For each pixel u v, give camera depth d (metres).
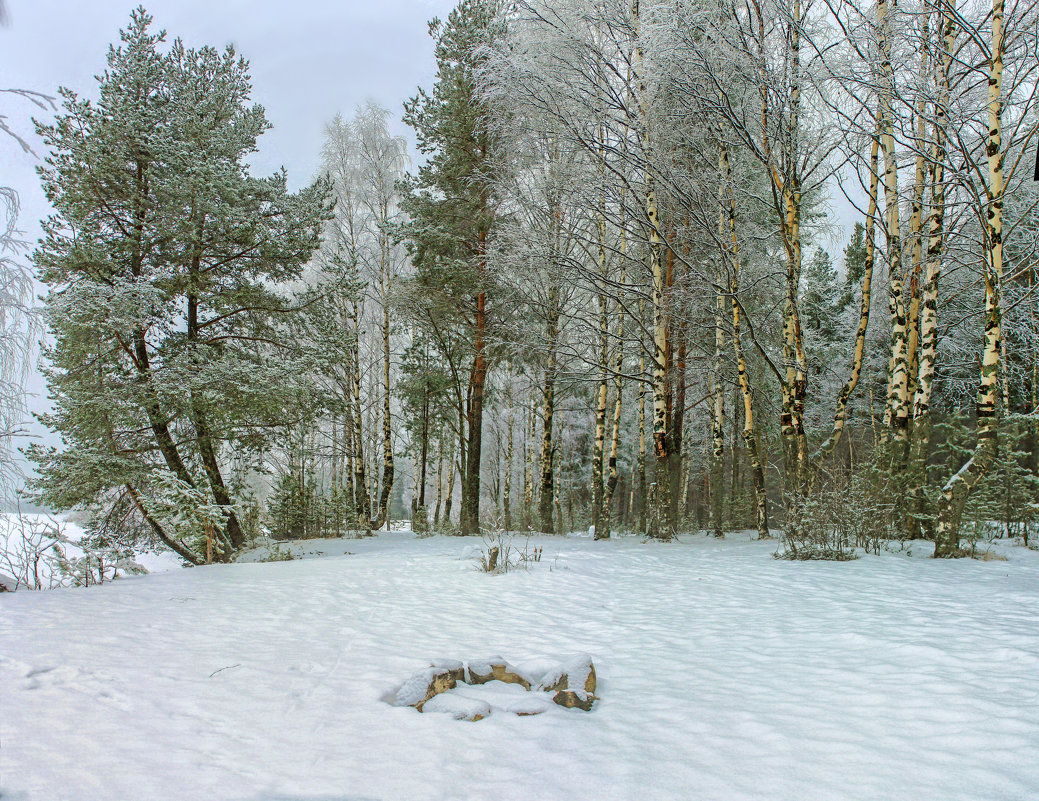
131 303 13.03
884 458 12.07
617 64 14.66
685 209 14.22
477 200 19.16
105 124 13.87
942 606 6.10
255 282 17.19
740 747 3.00
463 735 3.20
